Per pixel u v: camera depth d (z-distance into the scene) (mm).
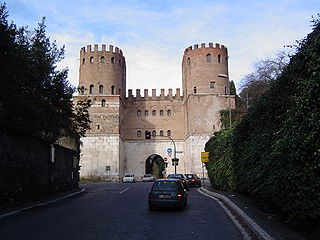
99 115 66688
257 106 14672
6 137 17062
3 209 16094
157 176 85438
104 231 10375
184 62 72562
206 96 65938
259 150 13547
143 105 76062
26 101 18719
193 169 63594
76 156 34125
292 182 9055
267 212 13125
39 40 23109
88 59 69750
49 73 22906
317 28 9164
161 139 74812
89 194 27047
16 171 18203
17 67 17766
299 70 9844
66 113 25922
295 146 8688
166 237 9555
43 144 22797
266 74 45250
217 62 67438
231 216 13891
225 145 24062
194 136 64562
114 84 69625
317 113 7895
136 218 13258
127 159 74000
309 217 8672
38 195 21516
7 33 16750
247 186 16141
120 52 72188
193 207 17266
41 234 9852
